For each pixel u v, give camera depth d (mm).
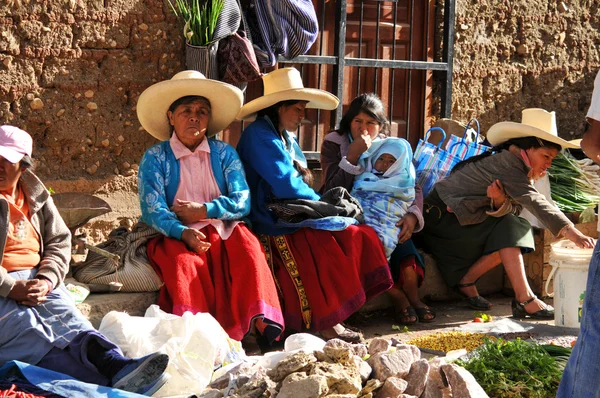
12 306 4324
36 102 5988
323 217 5668
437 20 7711
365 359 4480
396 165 6059
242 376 4164
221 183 5543
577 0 8391
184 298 5020
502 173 6168
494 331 5652
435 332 5938
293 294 5633
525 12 8109
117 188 6352
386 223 5965
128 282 5188
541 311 6191
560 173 7230
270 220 5715
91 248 5242
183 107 5422
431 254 6707
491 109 8094
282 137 5988
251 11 6480
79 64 6117
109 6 6168
